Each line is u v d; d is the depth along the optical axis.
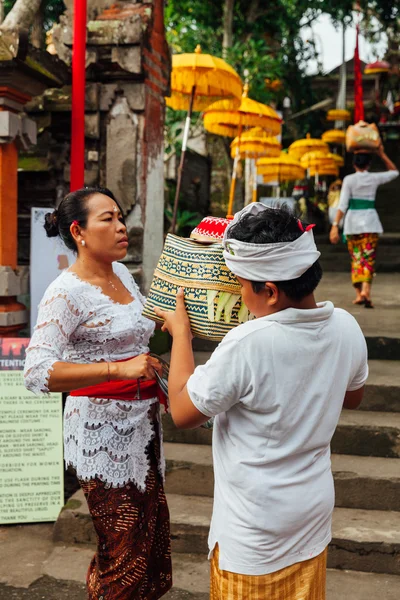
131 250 4.60
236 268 1.54
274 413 1.51
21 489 3.44
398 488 3.24
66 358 2.11
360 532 3.00
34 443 3.48
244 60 11.00
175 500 3.40
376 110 18.98
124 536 2.10
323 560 1.66
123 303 2.17
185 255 1.77
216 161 14.23
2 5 3.54
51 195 4.43
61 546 3.19
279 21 12.99
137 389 2.13
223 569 1.59
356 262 6.27
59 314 1.99
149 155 4.67
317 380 1.55
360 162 6.10
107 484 2.10
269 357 1.50
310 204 13.55
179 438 3.82
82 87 3.64
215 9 12.31
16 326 3.73
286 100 14.78
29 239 4.44
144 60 4.48
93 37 4.41
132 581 2.10
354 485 3.29
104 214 2.10
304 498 1.56
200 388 1.52
